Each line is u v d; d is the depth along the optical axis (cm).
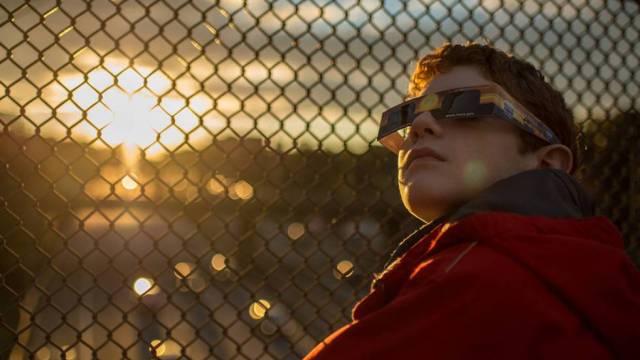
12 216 225
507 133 140
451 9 283
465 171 136
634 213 319
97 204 236
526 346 105
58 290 236
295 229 272
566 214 125
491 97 137
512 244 112
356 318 130
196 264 255
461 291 107
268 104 258
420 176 138
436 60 153
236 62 251
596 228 120
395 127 149
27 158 226
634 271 115
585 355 106
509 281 108
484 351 105
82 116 230
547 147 143
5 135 224
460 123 139
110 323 859
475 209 123
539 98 146
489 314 105
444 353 105
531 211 123
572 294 108
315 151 269
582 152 224
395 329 109
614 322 108
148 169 240
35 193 227
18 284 229
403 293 115
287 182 266
